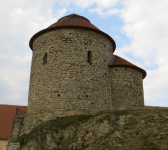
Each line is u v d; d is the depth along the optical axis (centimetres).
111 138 1361
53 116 1820
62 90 1878
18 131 2011
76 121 1712
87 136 1482
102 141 1370
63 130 1667
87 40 2041
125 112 1569
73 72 1925
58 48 1988
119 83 2136
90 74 1973
